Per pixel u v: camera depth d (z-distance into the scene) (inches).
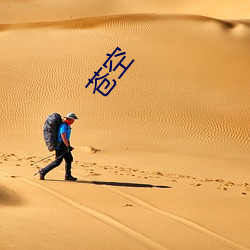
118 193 565.9
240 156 1268.5
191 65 1893.5
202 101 1658.5
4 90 1640.0
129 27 2226.9
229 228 449.7
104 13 3939.5
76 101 1589.6
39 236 354.9
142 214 476.4
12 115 1488.7
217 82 1800.0
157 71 1818.4
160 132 1403.8
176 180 719.1
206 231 436.8
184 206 522.9
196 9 4028.1
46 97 1612.9
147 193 575.5
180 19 2354.8
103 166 839.7
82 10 3954.2
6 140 1294.3
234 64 1942.7
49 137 608.1
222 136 1439.5
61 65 1836.9
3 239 337.1
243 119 1573.6
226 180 855.1
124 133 1362.0
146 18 2337.6
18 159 888.3
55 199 512.1
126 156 1096.2
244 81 1829.5
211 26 2287.2
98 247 349.7
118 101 1598.2
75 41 2070.6
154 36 2129.7
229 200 559.5
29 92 1638.8
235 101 1690.5
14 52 1945.1
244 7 3885.3
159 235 406.3
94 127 1397.6
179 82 1764.3
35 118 1478.8
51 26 2297.0
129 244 368.5
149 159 1069.8
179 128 1455.5
